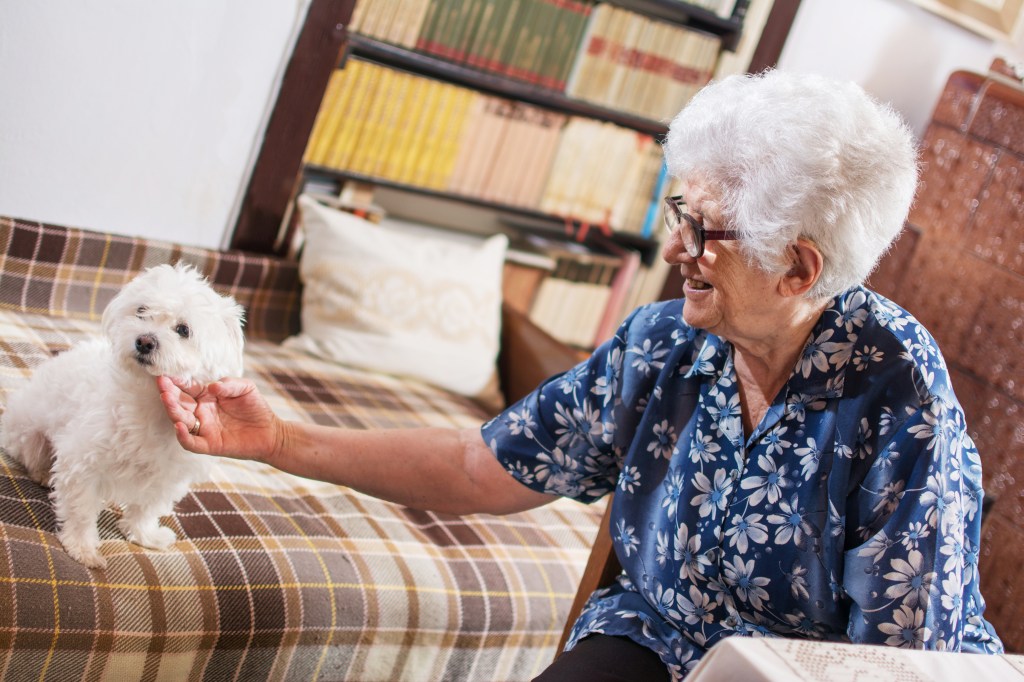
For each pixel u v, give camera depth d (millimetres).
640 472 1328
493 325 2721
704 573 1263
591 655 1277
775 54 3047
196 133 2389
